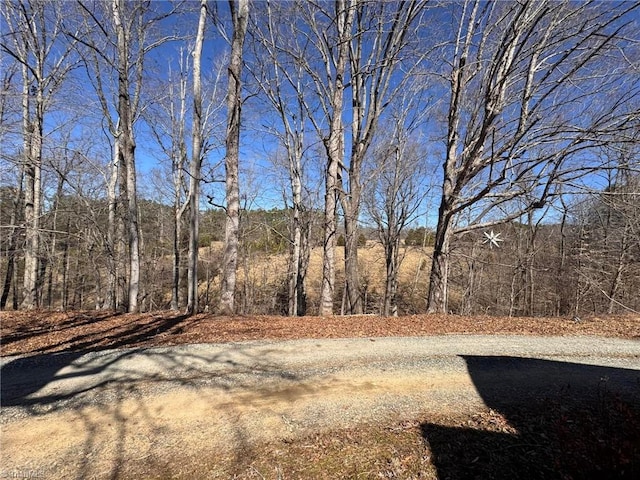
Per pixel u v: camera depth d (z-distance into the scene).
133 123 12.98
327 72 12.80
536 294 21.58
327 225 12.41
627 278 16.52
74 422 3.60
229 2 9.64
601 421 3.70
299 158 17.30
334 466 2.99
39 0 12.09
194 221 10.77
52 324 8.12
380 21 10.41
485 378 5.00
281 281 25.19
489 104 9.23
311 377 4.88
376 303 24.86
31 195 12.39
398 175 19.77
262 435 3.43
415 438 3.43
